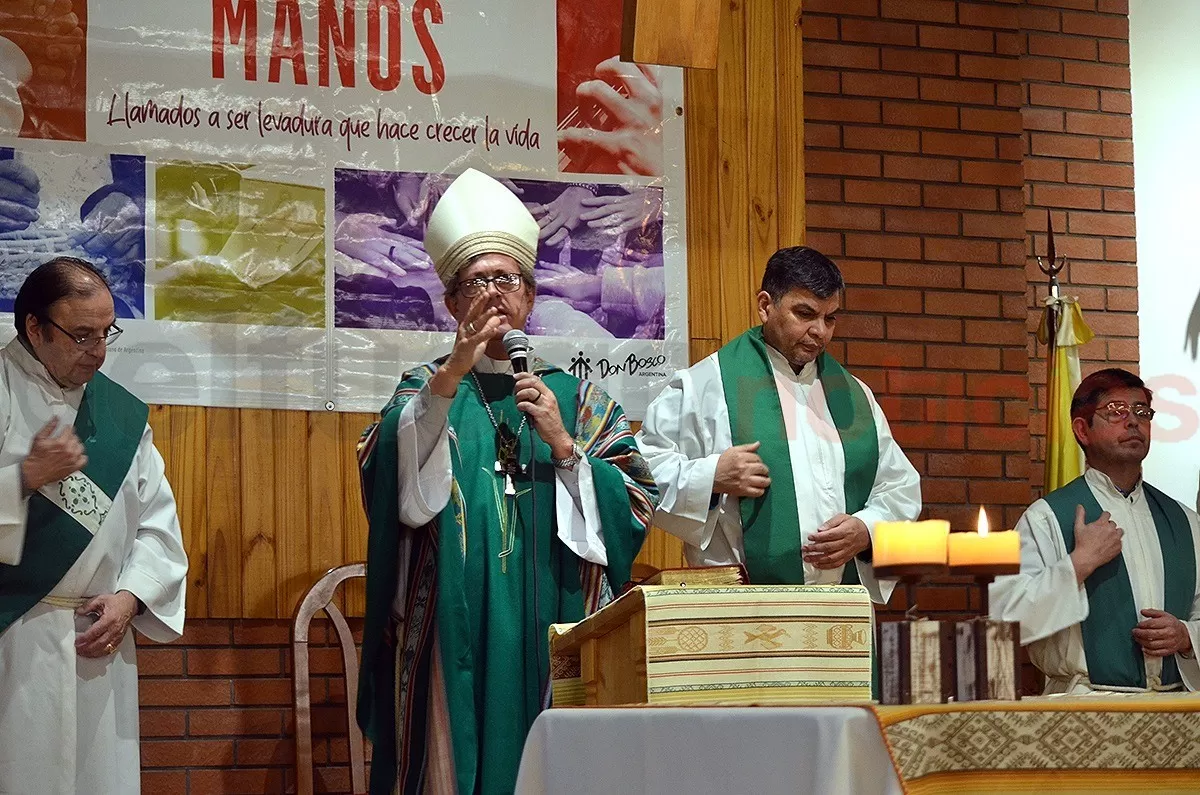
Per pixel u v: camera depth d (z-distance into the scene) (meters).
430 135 5.38
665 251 5.59
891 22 6.07
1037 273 6.21
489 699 3.36
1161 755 2.08
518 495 3.57
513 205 3.75
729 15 5.80
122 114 5.09
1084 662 4.84
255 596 5.02
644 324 5.52
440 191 5.37
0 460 3.97
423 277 5.32
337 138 5.29
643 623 2.49
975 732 2.02
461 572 3.43
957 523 5.88
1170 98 6.48
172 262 5.08
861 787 1.94
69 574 3.95
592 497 3.56
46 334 4.02
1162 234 6.37
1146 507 5.08
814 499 4.51
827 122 5.93
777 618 2.53
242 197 5.17
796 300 4.54
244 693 4.98
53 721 3.87
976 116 6.11
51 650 3.90
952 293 6.00
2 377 4.04
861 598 2.57
